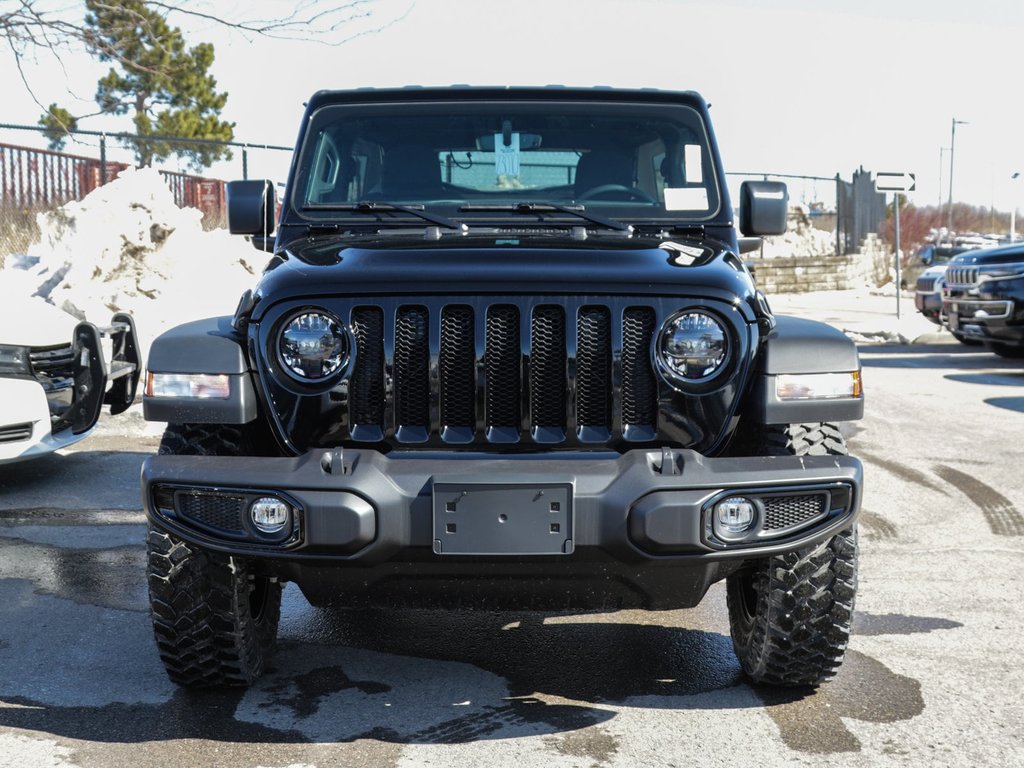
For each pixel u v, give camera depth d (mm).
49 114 11539
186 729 3564
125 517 6352
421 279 3484
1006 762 3359
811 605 3582
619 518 3264
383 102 4727
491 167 4613
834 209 30422
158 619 3604
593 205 4578
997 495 6980
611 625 4598
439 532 3254
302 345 3479
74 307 11789
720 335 3510
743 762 3344
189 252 13531
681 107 4750
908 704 3787
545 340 3498
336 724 3609
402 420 3502
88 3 10953
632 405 3521
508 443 3473
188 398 3516
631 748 3438
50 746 3432
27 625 4562
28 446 6656
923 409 10367
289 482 3297
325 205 4555
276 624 4207
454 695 3855
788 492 3379
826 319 20406
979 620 4672
